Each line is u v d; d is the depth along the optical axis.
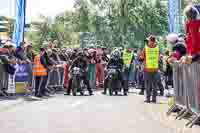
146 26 37.34
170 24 17.59
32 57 15.39
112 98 14.70
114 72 16.31
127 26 37.50
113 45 37.69
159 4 37.50
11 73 14.37
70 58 18.11
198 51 8.05
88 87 16.55
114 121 8.86
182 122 8.58
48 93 16.50
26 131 7.64
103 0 38.09
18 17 17.61
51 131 7.64
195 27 8.02
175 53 10.19
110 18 37.91
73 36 45.25
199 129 7.69
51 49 17.47
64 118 9.30
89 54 19.80
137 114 9.99
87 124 8.44
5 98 13.99
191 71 8.23
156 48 12.83
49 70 15.44
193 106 8.29
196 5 8.36
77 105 12.13
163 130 7.68
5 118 9.30
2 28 23.66
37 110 10.81
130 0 37.38
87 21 38.38
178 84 9.47
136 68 21.00
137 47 37.41
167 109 10.96
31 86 15.02
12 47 14.54
